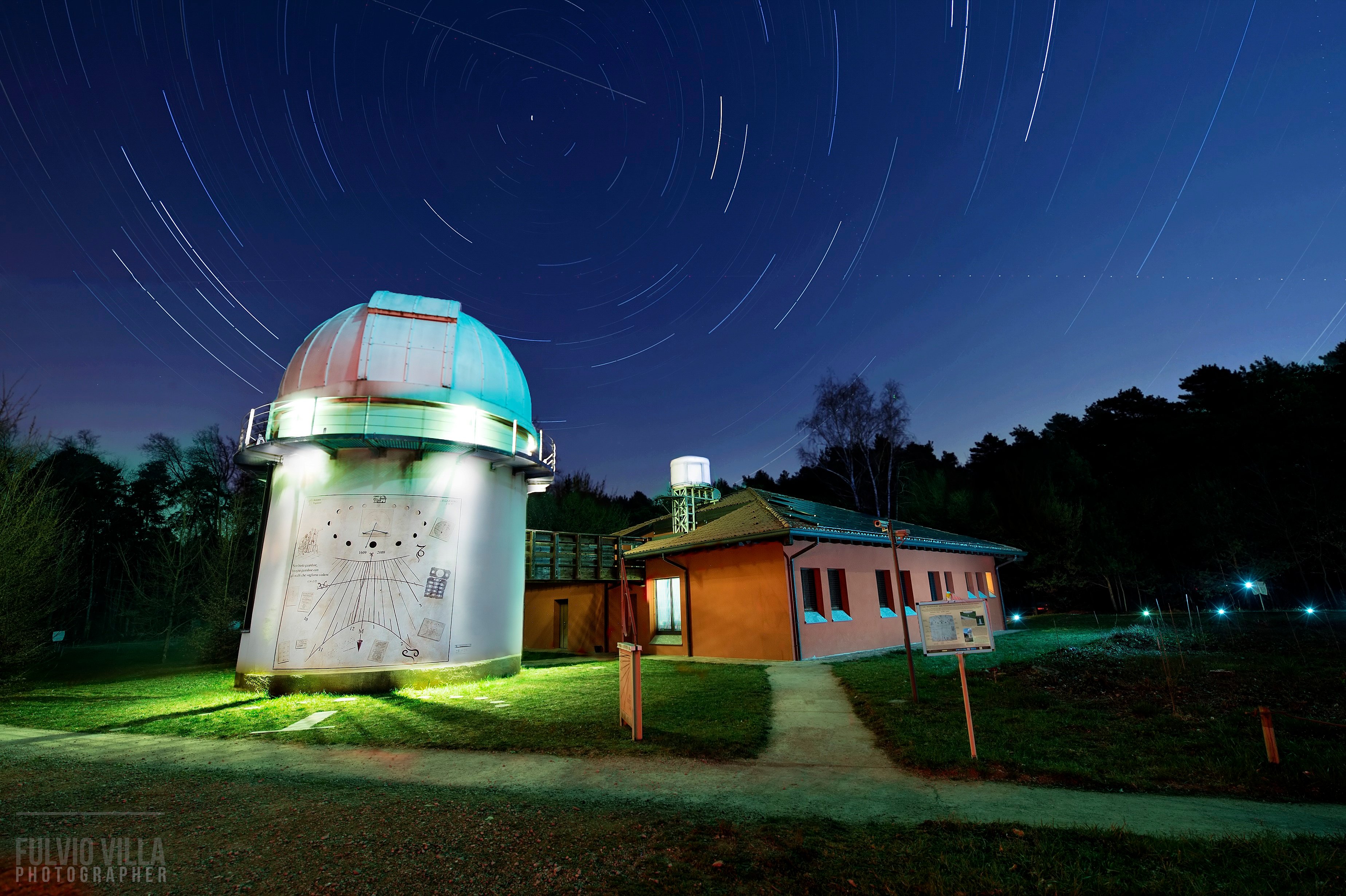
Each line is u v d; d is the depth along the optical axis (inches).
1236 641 633.6
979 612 274.1
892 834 183.6
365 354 542.3
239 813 210.2
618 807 212.8
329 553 506.9
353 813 208.1
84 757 297.1
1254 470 1063.6
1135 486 1307.8
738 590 665.0
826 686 448.1
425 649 509.4
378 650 495.8
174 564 1072.8
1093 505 1261.1
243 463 562.9
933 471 1729.8
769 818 199.9
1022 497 1314.0
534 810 210.1
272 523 537.3
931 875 153.7
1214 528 1055.0
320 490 520.4
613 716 362.3
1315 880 147.5
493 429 577.6
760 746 294.8
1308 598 1049.5
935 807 209.8
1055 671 463.5
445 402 547.5
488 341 615.8
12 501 661.3
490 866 164.1
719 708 374.3
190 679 648.4
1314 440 1104.2
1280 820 193.6
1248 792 220.1
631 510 2042.3
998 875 153.6
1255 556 1011.3
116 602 1579.7
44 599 768.9
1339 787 217.0
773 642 617.9
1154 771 239.0
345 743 320.8
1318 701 351.3
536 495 1578.5
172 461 1525.6
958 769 250.7
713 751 284.0
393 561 514.0
